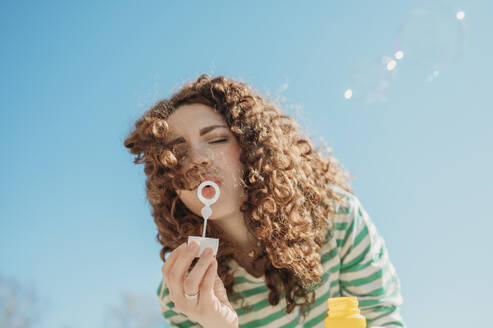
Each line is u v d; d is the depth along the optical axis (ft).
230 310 4.12
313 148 5.92
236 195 4.89
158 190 5.32
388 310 5.09
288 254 4.89
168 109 5.14
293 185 5.08
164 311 5.65
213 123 4.93
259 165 4.92
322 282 5.15
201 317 3.99
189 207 5.10
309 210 5.18
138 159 5.47
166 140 4.96
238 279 5.36
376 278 5.17
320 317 5.22
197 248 4.00
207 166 4.77
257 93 5.83
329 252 5.23
